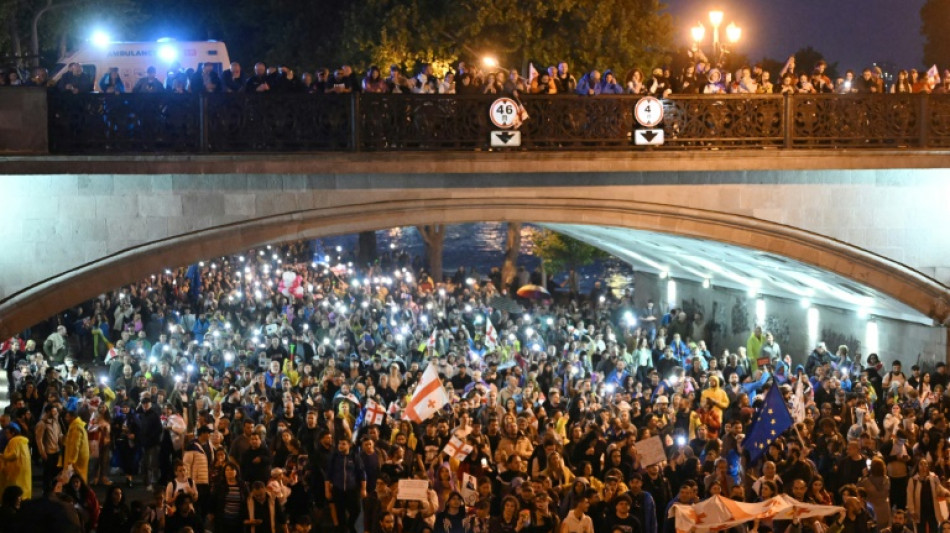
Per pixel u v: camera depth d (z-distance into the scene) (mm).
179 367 33406
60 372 34062
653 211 32031
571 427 26906
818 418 28734
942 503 22922
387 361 33688
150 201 30141
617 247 49938
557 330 43906
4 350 36312
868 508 21344
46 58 52844
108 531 20609
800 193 32750
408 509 21625
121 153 29078
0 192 29703
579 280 83312
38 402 30234
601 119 30812
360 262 73250
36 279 30000
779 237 32781
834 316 40562
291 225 30547
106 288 30188
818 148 31734
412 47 54094
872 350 38250
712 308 50062
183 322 43625
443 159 30141
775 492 21641
